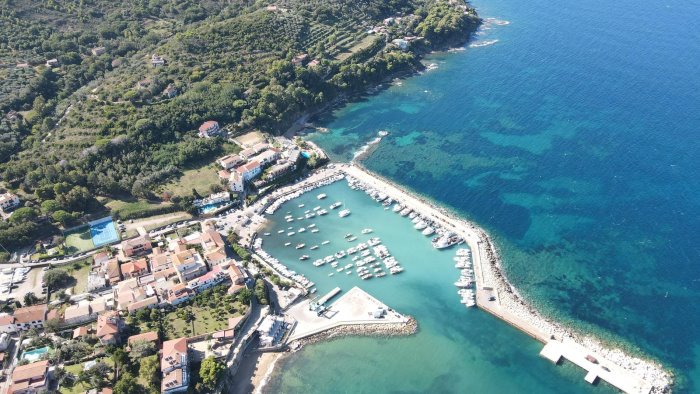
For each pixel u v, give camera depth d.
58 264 194.00
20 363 152.00
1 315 167.50
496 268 197.62
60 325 166.25
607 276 193.62
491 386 157.62
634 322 175.38
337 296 187.75
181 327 167.75
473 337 172.38
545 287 190.25
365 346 170.62
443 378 160.62
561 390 155.25
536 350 167.25
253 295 182.00
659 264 197.25
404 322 177.25
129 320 169.00
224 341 164.50
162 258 191.50
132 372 150.88
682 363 161.38
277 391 158.25
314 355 168.38
